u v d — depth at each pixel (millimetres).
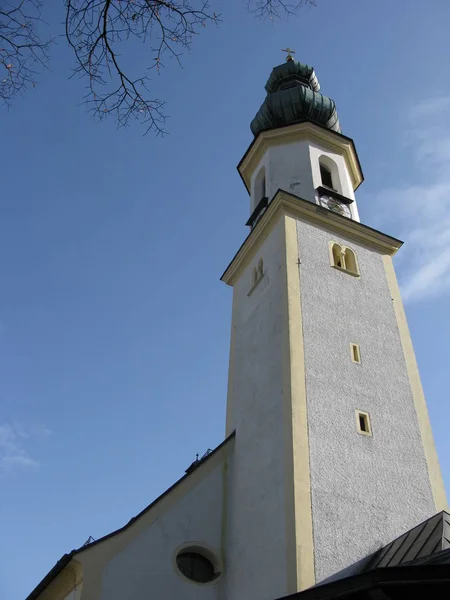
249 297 19891
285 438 14312
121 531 14227
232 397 18203
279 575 12469
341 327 17297
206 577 14750
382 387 16438
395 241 21062
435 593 8352
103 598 13055
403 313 19062
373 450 14773
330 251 19484
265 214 20406
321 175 23906
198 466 16219
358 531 13070
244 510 15039
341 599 8781
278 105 25672
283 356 15992
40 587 14523
